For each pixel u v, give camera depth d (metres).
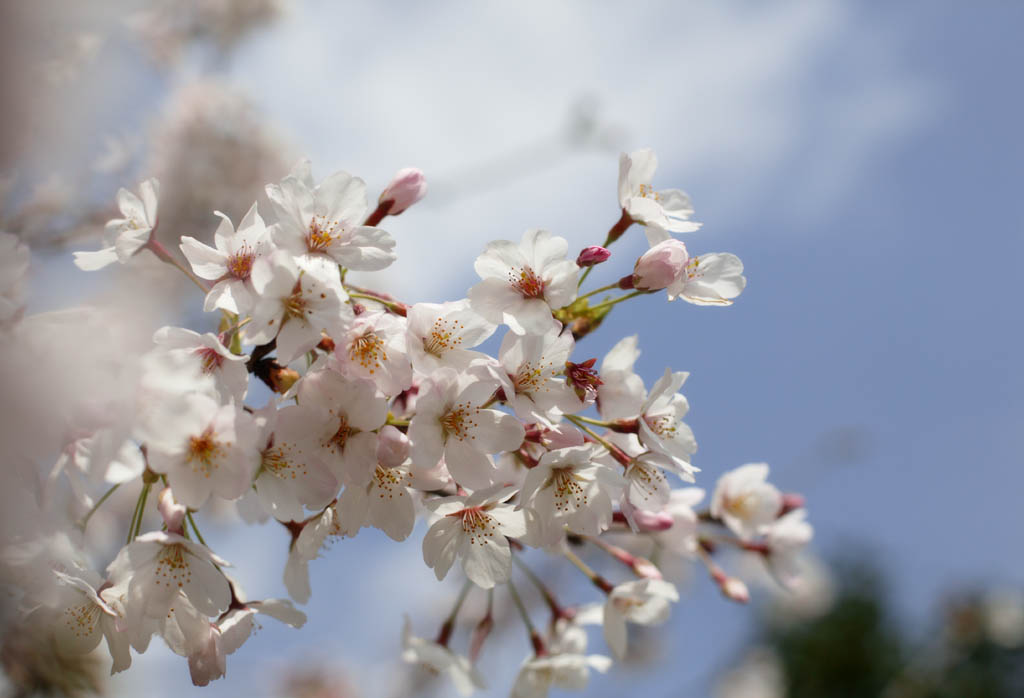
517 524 0.67
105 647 0.70
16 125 0.59
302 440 0.64
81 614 0.65
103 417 0.62
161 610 0.65
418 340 0.66
